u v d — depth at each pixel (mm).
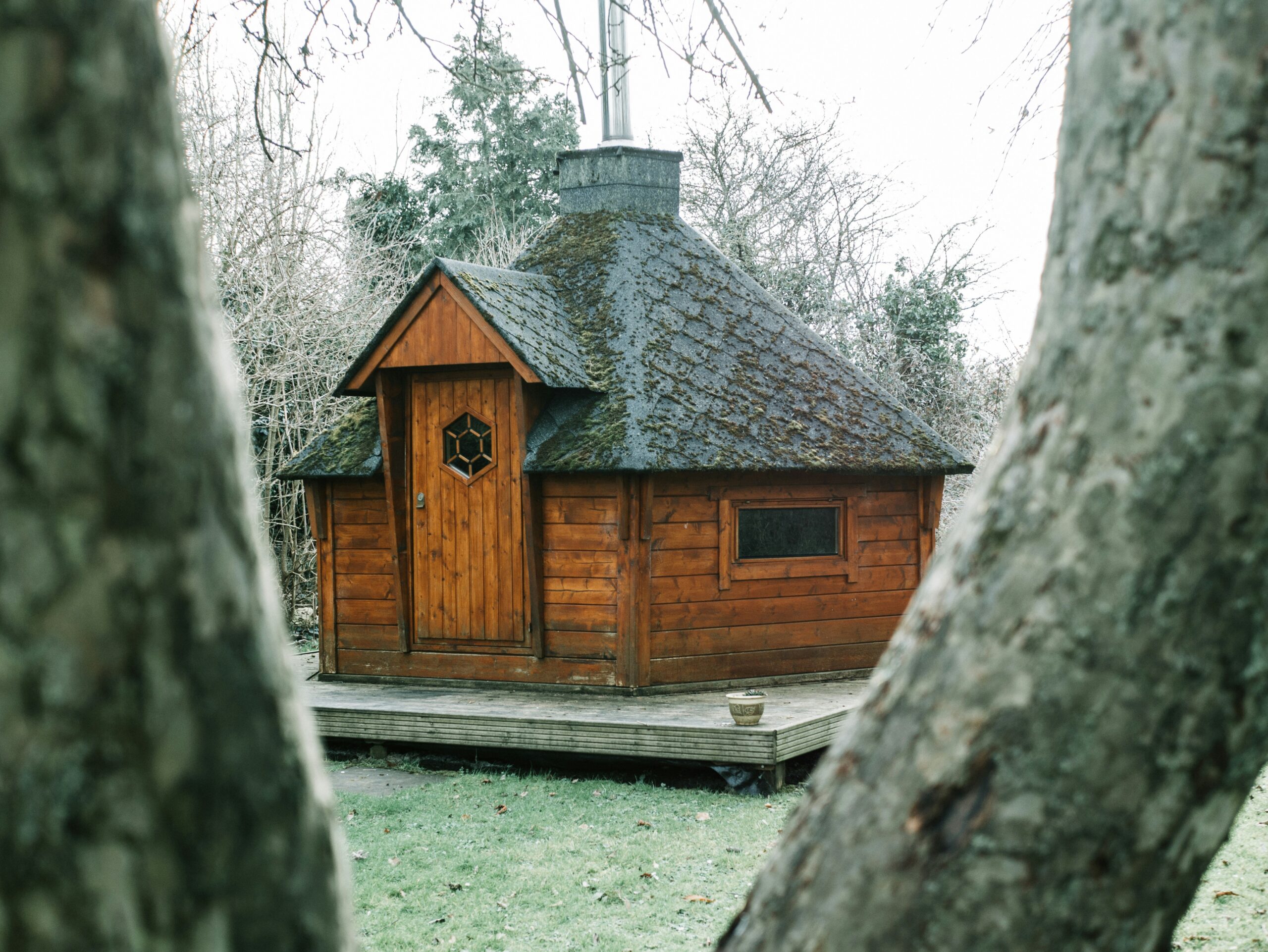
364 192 19188
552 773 8336
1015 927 1186
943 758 1229
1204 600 1165
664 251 11102
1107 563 1180
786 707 8500
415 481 9891
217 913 868
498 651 9617
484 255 24219
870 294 21984
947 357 20984
